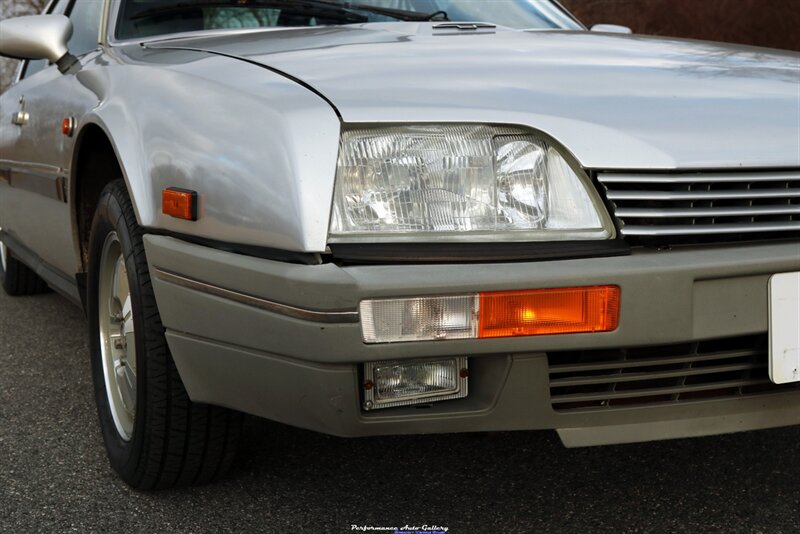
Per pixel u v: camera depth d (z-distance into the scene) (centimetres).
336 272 197
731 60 273
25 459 297
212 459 263
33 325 468
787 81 254
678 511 257
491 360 208
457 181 211
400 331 198
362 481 278
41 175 352
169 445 256
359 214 206
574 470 286
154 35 335
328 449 301
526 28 358
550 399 212
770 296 215
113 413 287
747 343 222
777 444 303
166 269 233
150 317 250
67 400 354
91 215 323
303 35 296
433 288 197
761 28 1020
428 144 211
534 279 200
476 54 260
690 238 215
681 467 287
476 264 204
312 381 204
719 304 211
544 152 214
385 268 200
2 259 538
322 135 208
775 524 249
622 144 214
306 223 201
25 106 382
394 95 219
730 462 290
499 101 221
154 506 263
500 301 200
